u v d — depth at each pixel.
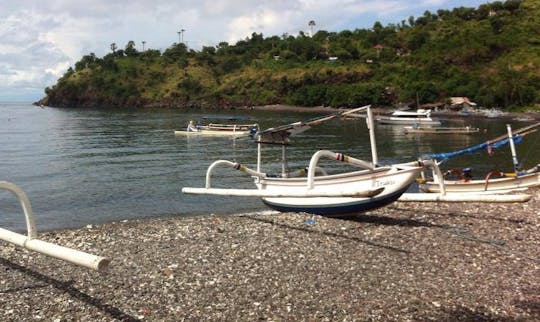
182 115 111.88
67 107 186.25
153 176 27.83
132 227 12.98
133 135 57.78
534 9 164.00
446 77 135.75
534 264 9.64
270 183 14.99
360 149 45.16
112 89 188.50
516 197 11.97
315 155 12.39
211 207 19.09
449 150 44.50
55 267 9.52
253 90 168.75
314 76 159.12
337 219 13.52
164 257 10.09
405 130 64.38
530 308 7.53
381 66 155.25
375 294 8.09
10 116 108.94
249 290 8.29
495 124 78.00
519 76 120.38
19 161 34.97
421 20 192.12
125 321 7.19
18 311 7.52
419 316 7.26
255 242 11.16
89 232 12.51
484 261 9.81
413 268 9.38
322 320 7.17
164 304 7.76
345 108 138.00
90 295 8.13
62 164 33.31
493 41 139.75
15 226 16.84
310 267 9.43
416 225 12.84
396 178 12.55
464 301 7.79
